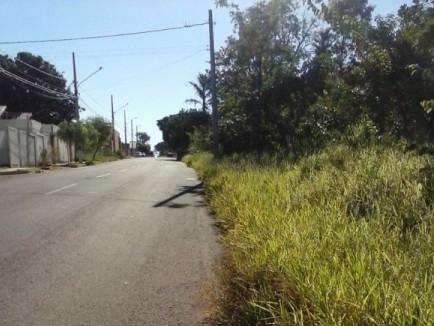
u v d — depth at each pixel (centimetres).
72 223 1033
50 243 838
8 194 1577
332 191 823
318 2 1086
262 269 502
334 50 1283
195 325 484
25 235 904
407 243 517
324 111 1809
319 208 702
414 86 1022
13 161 3625
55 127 4822
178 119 7531
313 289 396
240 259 588
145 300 555
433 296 359
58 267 687
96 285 608
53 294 574
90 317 505
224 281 548
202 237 895
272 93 2472
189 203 1377
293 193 872
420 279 397
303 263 464
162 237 895
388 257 445
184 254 765
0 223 1030
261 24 2533
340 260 464
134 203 1363
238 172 1527
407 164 862
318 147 1689
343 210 688
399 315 333
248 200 960
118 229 970
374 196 726
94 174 2689
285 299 420
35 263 707
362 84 1132
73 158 5322
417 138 1046
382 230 552
